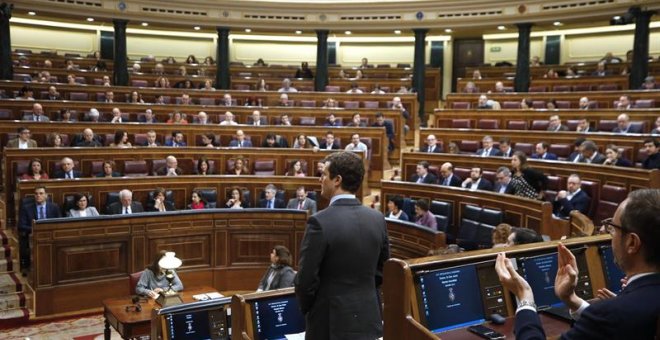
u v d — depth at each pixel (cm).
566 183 848
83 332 688
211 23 1734
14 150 930
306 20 1750
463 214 845
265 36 2172
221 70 1764
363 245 258
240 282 838
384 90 1692
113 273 762
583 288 278
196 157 1068
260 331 346
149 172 1038
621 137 927
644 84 1307
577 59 1978
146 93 1411
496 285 254
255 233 840
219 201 986
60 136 1070
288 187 989
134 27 2005
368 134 1200
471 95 1410
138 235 778
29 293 748
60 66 1742
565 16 1509
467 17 1633
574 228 639
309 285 251
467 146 1127
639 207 175
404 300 214
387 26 1712
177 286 644
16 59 1689
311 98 1464
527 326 185
